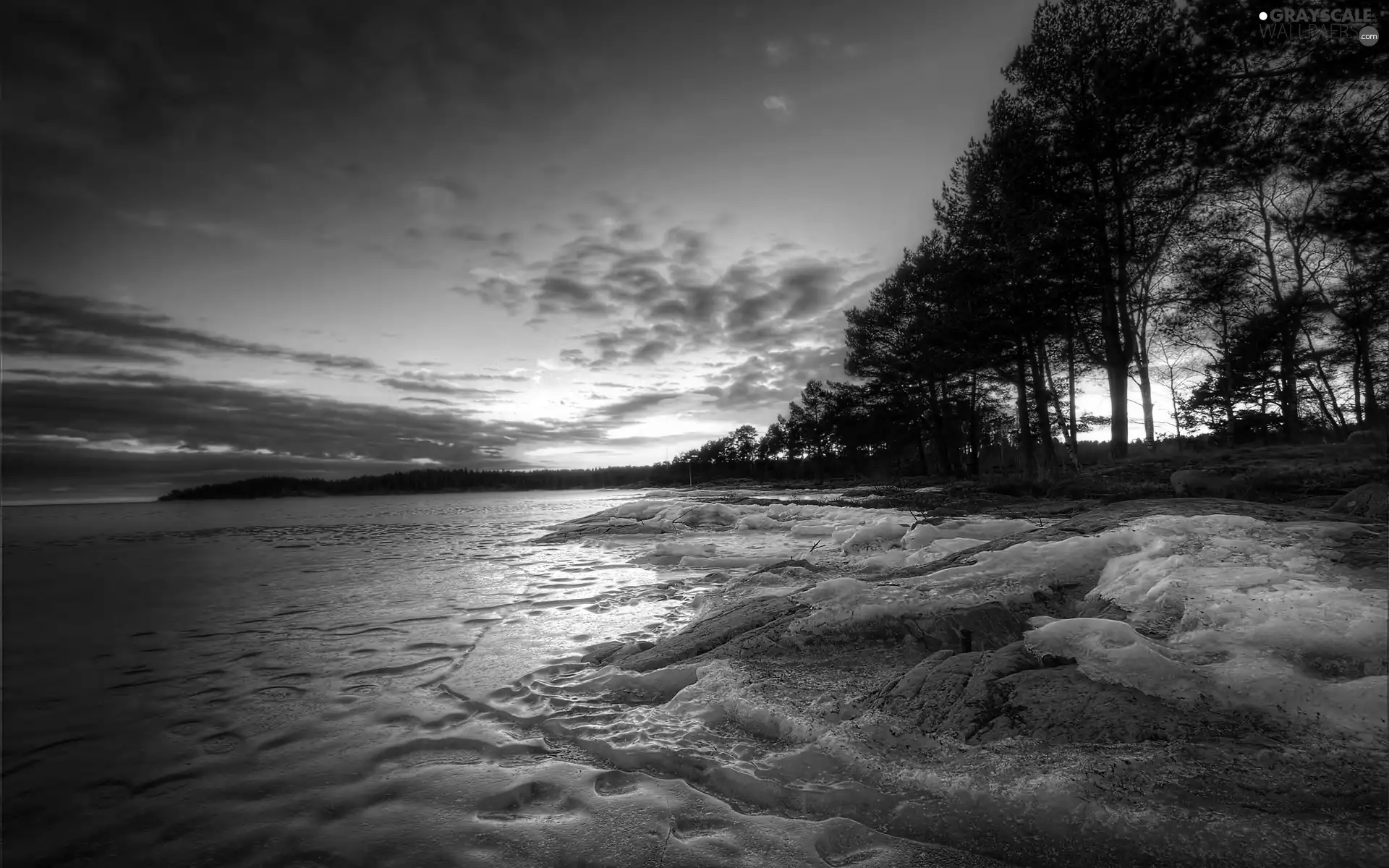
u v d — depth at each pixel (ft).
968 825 8.25
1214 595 12.87
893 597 17.34
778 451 267.59
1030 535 22.21
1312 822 7.42
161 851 8.45
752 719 12.01
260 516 143.84
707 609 23.65
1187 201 63.26
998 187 69.82
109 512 189.37
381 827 8.88
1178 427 112.88
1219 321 87.61
